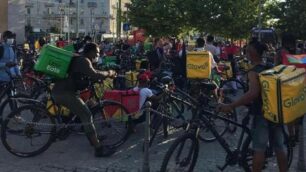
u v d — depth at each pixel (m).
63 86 7.42
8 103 9.12
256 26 35.72
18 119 7.48
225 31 35.72
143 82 8.71
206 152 7.99
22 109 7.50
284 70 5.49
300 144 7.01
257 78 5.42
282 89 5.16
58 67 7.27
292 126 7.03
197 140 6.00
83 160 7.51
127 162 7.45
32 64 13.44
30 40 35.69
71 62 7.38
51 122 7.66
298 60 7.29
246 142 6.14
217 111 5.83
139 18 36.56
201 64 11.14
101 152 7.64
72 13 80.06
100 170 6.99
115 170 7.00
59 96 7.41
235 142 7.01
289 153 6.57
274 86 5.19
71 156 7.72
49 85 9.34
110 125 8.01
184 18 35.53
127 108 8.30
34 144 7.66
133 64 16.58
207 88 6.92
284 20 36.22
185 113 8.08
